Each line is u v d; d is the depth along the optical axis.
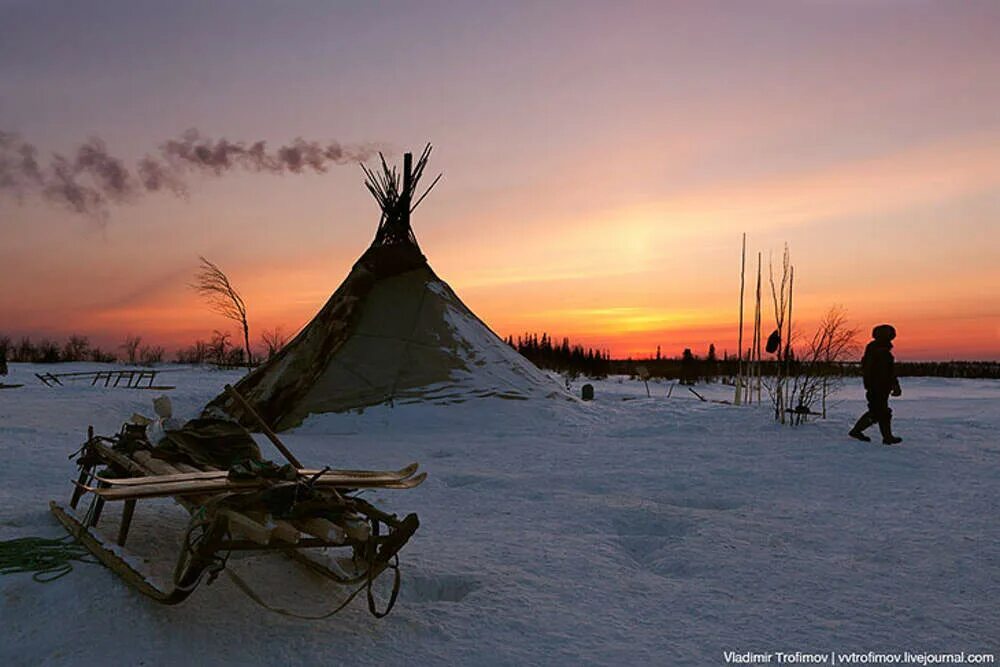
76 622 3.89
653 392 28.34
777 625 4.15
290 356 15.21
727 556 5.39
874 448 10.88
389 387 14.97
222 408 14.70
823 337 15.13
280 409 14.31
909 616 4.29
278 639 3.88
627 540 6.04
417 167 16.98
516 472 9.11
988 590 4.74
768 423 13.94
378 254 16.52
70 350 48.53
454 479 8.56
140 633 3.82
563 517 6.64
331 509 3.93
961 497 7.66
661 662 3.70
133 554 4.88
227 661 3.66
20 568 4.48
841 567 5.17
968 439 12.18
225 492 4.07
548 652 3.81
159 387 23.34
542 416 14.92
